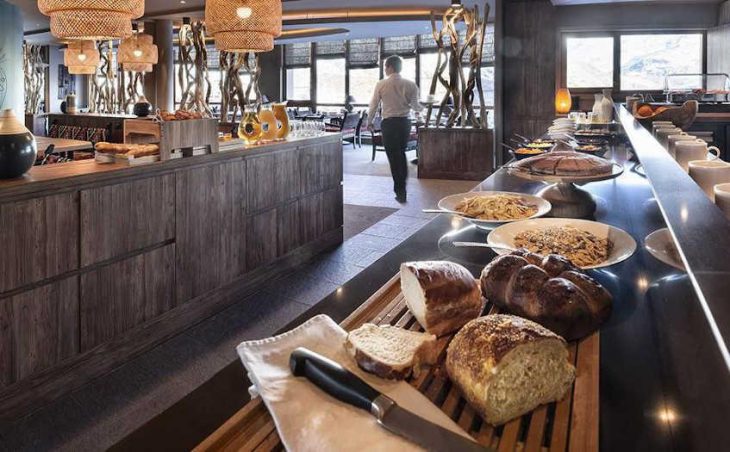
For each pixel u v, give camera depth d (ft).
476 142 25.52
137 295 9.05
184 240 9.98
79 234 7.99
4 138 7.18
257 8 11.96
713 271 1.94
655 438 2.13
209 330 10.11
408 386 2.32
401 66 20.88
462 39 42.68
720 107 14.87
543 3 25.54
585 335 2.80
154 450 2.27
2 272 7.06
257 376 2.40
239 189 11.39
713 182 4.31
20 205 7.19
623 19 24.91
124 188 8.68
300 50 49.78
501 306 3.04
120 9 10.36
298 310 11.04
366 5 30.58
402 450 1.93
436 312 2.80
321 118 43.04
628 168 8.51
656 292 3.26
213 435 2.11
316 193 14.35
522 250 3.37
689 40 24.85
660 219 5.14
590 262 3.72
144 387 8.09
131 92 29.01
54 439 6.83
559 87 25.81
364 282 3.87
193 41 23.58
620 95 25.64
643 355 2.70
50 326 7.69
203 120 10.27
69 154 18.80
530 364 2.15
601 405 2.34
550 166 5.68
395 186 21.66
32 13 33.73
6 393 7.20
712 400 1.92
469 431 2.12
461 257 4.40
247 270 11.84
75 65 23.31
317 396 2.27
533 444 2.02
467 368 2.20
